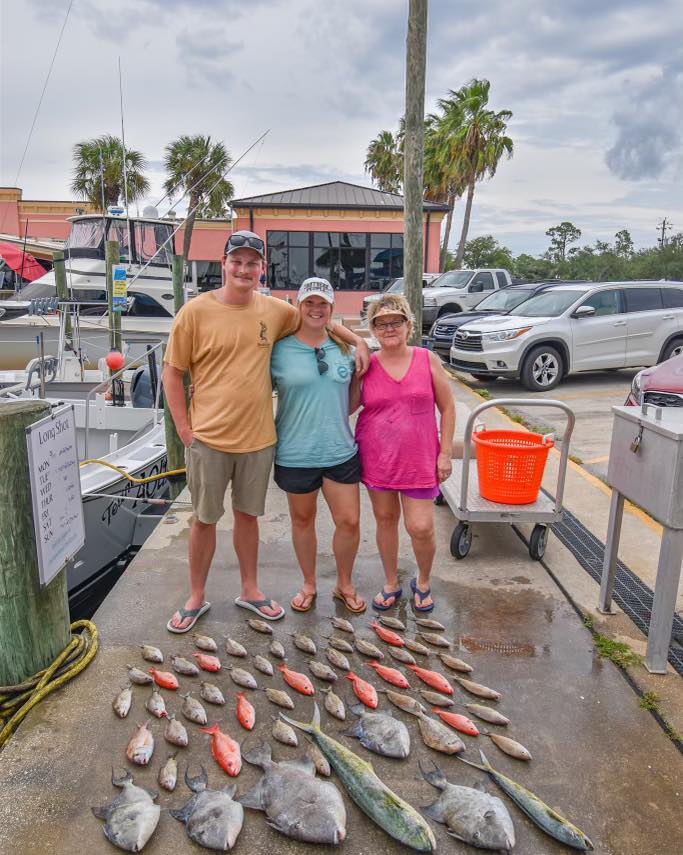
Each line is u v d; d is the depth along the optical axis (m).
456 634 3.58
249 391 3.34
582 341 11.14
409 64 6.88
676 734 2.84
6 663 3.08
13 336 11.38
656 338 11.52
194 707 2.96
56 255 11.61
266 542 4.72
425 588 3.80
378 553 4.54
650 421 3.14
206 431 3.36
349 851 2.30
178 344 3.32
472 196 32.91
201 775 2.61
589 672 3.26
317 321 3.34
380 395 3.50
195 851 2.30
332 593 4.01
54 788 2.55
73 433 3.33
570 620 3.71
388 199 24.08
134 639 3.53
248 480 3.48
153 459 6.33
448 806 2.42
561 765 2.68
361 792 2.48
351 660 3.38
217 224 25.75
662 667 3.22
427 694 3.08
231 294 3.29
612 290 11.48
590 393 10.91
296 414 3.47
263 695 3.11
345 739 2.84
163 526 5.02
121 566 6.09
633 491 3.31
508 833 2.29
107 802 2.49
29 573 3.04
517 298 13.64
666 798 2.52
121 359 7.64
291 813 2.37
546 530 4.34
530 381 11.03
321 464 3.51
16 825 2.39
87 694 3.09
